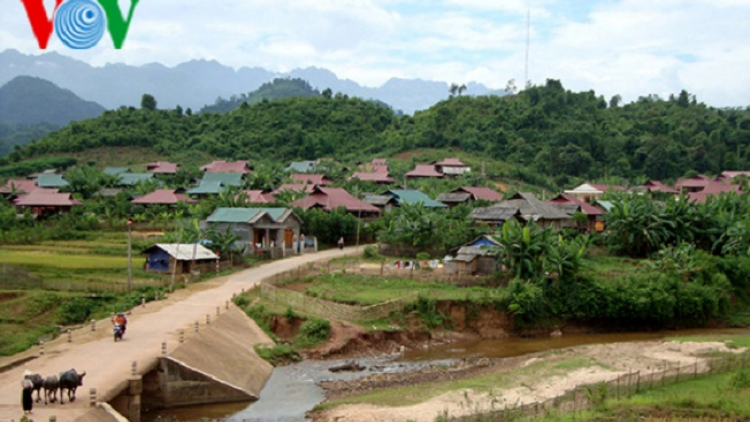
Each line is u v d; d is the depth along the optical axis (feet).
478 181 469.57
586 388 135.64
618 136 620.08
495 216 303.48
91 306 186.50
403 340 187.73
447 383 147.43
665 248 257.96
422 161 563.48
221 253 241.55
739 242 263.08
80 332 150.82
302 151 609.01
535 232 223.51
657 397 123.95
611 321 218.79
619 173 570.05
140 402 118.52
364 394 139.95
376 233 302.04
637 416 111.96
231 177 415.23
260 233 274.36
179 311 173.58
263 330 177.47
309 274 232.53
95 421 96.68
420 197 364.38
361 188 432.25
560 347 193.47
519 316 208.03
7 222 302.86
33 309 179.32
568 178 561.02
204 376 128.98
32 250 255.70
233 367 142.10
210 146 610.24
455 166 521.24
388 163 547.90
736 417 110.93
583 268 226.17
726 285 238.27
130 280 200.03
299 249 280.51
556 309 213.87
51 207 353.51
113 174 447.42
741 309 242.37
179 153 596.70
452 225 279.90
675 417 110.83
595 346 184.44
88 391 107.34
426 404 129.39
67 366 121.29
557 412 118.01
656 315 218.79
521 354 184.03
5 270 204.44
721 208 297.12
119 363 122.83
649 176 577.84
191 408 127.34
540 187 522.47
